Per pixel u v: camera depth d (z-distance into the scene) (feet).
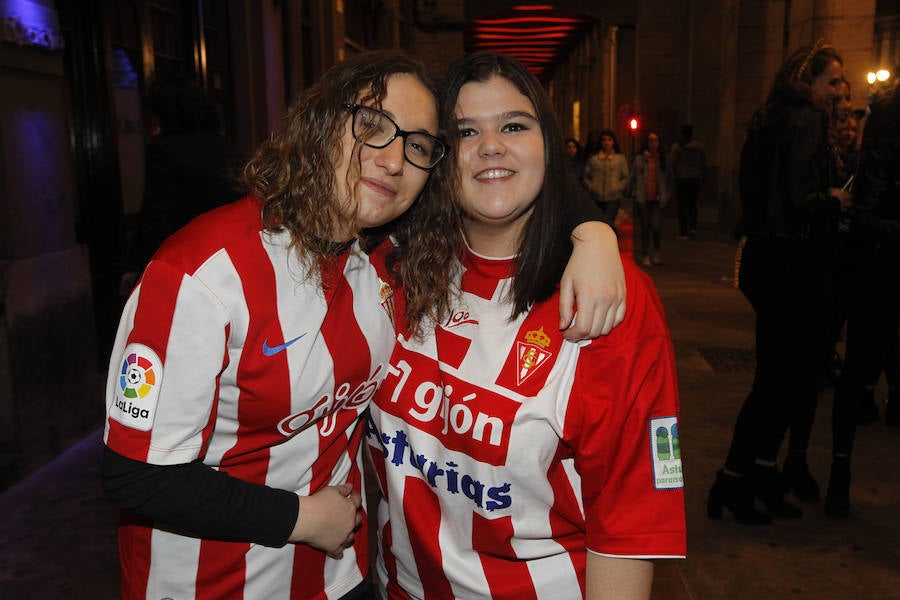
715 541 9.48
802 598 8.22
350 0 36.04
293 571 4.34
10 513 10.07
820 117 8.91
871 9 28.60
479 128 4.05
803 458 10.55
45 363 11.68
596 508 3.83
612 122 67.15
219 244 3.62
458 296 4.26
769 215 9.02
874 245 9.50
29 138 11.63
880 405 14.40
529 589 4.17
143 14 15.93
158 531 4.06
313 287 3.89
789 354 9.37
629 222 48.73
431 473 4.20
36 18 11.61
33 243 11.67
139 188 15.93
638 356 3.72
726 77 41.68
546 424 3.87
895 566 8.85
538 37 84.38
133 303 3.58
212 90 20.18
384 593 4.81
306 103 3.86
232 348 3.68
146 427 3.49
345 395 4.17
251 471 4.06
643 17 56.34
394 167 3.88
